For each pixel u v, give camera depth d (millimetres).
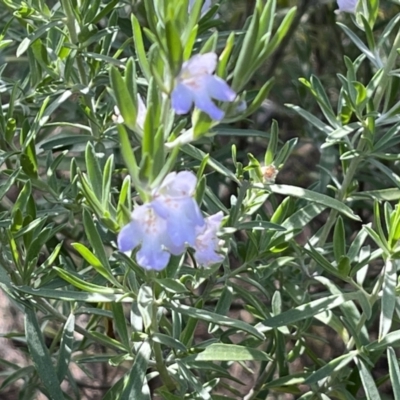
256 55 382
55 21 535
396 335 484
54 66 564
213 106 370
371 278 734
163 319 547
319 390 554
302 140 814
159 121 383
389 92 562
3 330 829
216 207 547
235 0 854
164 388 501
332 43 883
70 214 537
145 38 657
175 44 361
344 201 569
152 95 380
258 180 498
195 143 632
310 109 781
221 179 729
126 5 688
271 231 524
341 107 569
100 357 521
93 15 536
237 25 849
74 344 606
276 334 554
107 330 592
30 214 503
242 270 532
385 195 562
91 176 438
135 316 469
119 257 464
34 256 490
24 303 483
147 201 380
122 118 398
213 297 599
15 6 542
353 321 531
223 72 380
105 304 581
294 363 806
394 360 474
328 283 540
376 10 529
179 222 378
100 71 576
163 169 375
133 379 446
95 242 435
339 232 492
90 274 589
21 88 587
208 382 546
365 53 540
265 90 386
